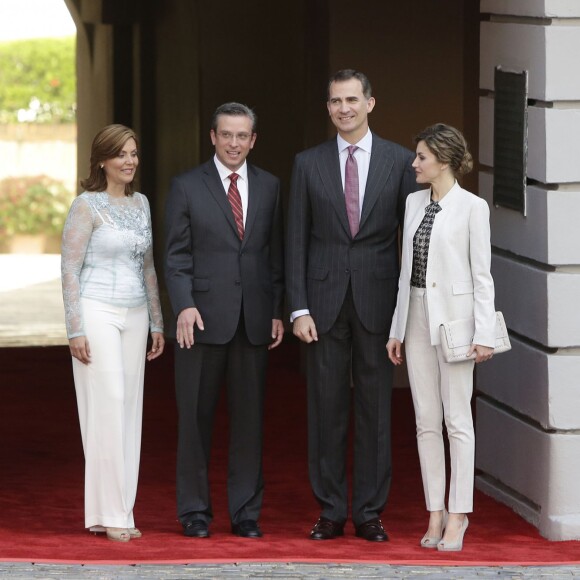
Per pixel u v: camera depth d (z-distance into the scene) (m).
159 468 26.50
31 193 86.69
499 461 23.25
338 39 34.25
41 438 29.58
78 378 20.50
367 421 20.58
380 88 34.41
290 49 44.56
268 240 20.73
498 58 22.69
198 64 46.34
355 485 20.81
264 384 20.89
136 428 20.77
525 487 22.09
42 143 87.81
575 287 21.00
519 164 21.81
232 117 20.14
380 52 34.31
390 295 20.36
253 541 20.34
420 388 20.06
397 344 19.92
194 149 47.81
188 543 20.14
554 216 20.88
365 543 20.36
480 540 20.92
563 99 20.80
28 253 86.12
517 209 21.91
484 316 19.36
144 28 56.03
